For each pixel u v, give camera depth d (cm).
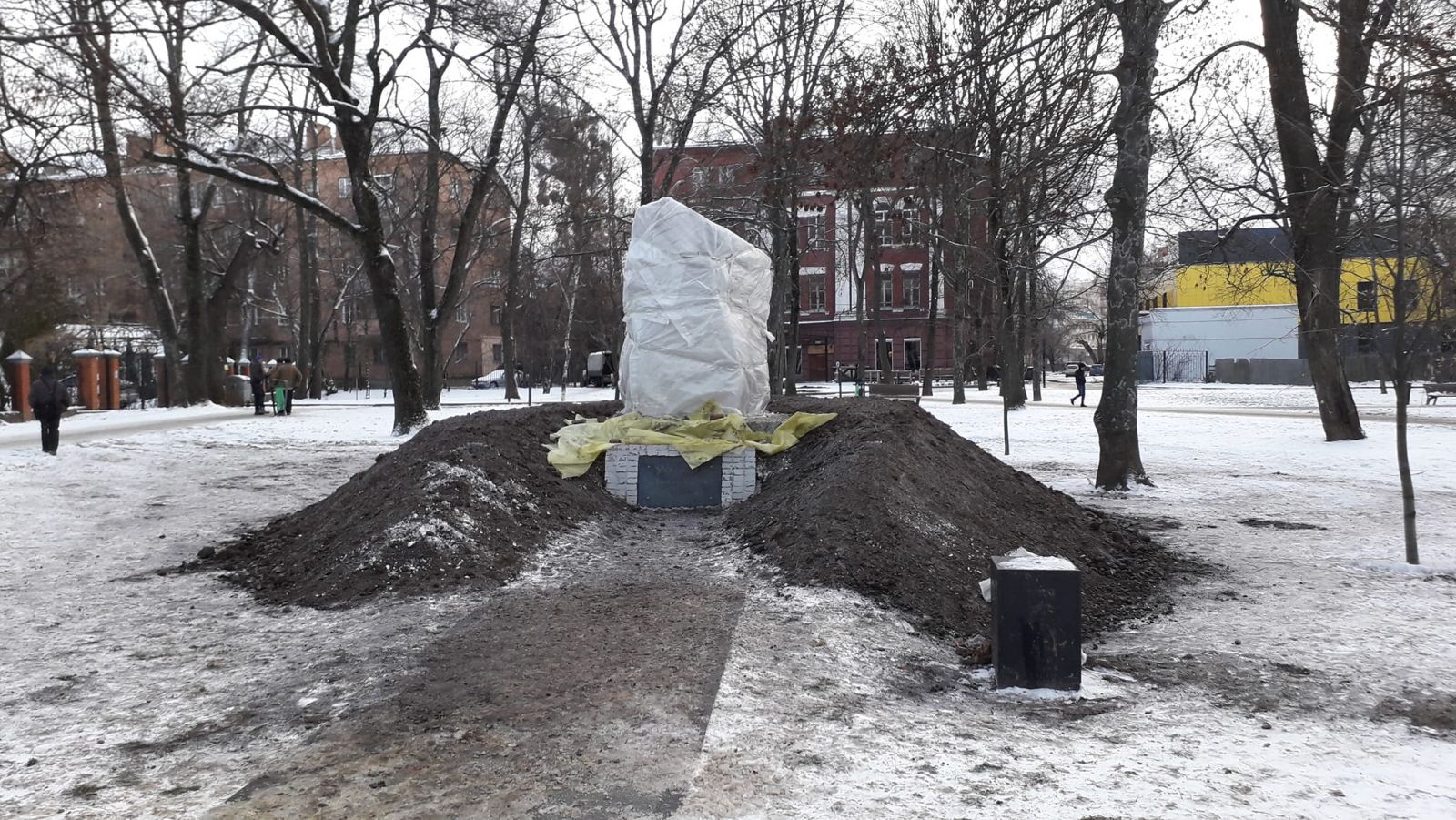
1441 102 1071
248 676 550
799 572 730
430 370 3152
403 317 2289
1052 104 1705
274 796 394
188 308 3559
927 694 527
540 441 1143
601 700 496
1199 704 521
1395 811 387
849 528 760
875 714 489
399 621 648
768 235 3431
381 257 2231
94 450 1859
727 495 1093
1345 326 1327
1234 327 6469
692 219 1195
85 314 4169
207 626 664
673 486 1095
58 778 415
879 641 606
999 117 1758
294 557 851
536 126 3512
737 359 1188
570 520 946
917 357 6141
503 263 4634
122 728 474
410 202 4600
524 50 2358
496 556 789
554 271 5319
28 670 568
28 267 3130
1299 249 1773
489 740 448
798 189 2883
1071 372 7375
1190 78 1369
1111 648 641
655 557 857
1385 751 456
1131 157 1352
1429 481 1509
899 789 400
